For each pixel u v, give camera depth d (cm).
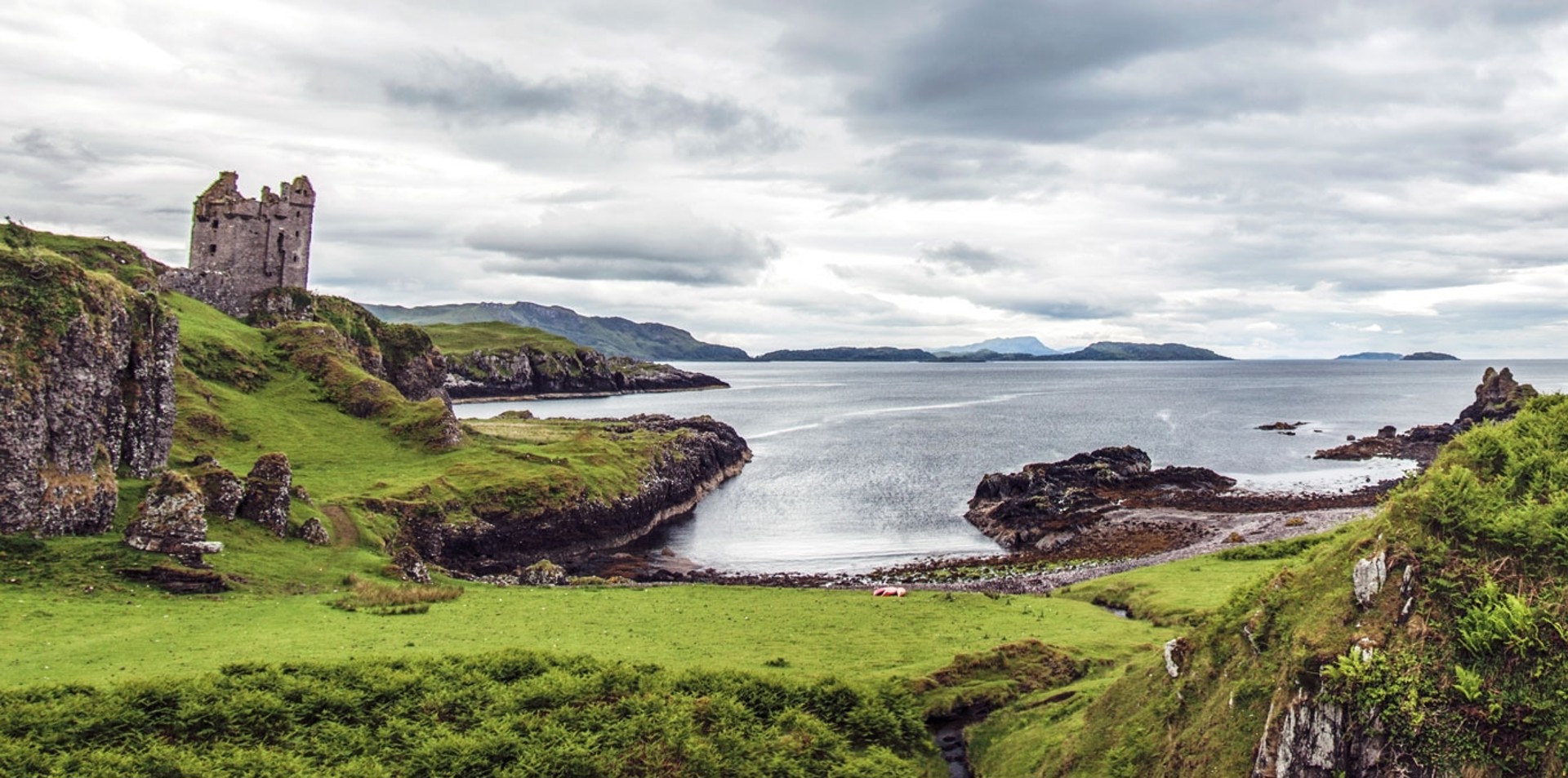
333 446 11381
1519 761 2281
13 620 4853
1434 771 2362
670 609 6278
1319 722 2558
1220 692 3138
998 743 4144
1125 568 8281
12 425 5919
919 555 9906
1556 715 2289
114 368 6888
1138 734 3444
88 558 5822
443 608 6016
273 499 7238
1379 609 2673
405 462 11238
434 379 17162
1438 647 2512
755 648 5256
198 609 5459
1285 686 2744
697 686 4409
